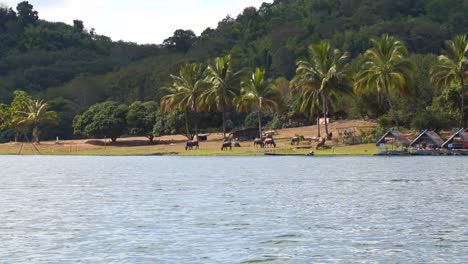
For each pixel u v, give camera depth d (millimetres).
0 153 174500
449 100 132625
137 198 52219
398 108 143125
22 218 41000
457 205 44719
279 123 182000
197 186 62438
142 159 127938
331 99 161750
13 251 30344
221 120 166750
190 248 30500
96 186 64875
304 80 135625
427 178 67375
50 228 36812
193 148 147625
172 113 163000
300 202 47750
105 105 176875
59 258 28750
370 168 84062
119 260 28219
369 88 128375
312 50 136375
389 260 27672
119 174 82688
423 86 148000
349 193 54031
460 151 112250
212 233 34406
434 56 162125
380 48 125688
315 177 71062
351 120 160625
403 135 118250
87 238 33438
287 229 35469
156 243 31812
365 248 30109
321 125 160875
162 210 44000
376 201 47875
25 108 191875
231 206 45750
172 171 86125
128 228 36406
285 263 27391
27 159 139625
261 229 35531
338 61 136500
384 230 34844
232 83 146000
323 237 32969
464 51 125000
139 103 174875
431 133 118125
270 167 90062
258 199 50094
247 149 135625
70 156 156125
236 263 27453
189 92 152500
